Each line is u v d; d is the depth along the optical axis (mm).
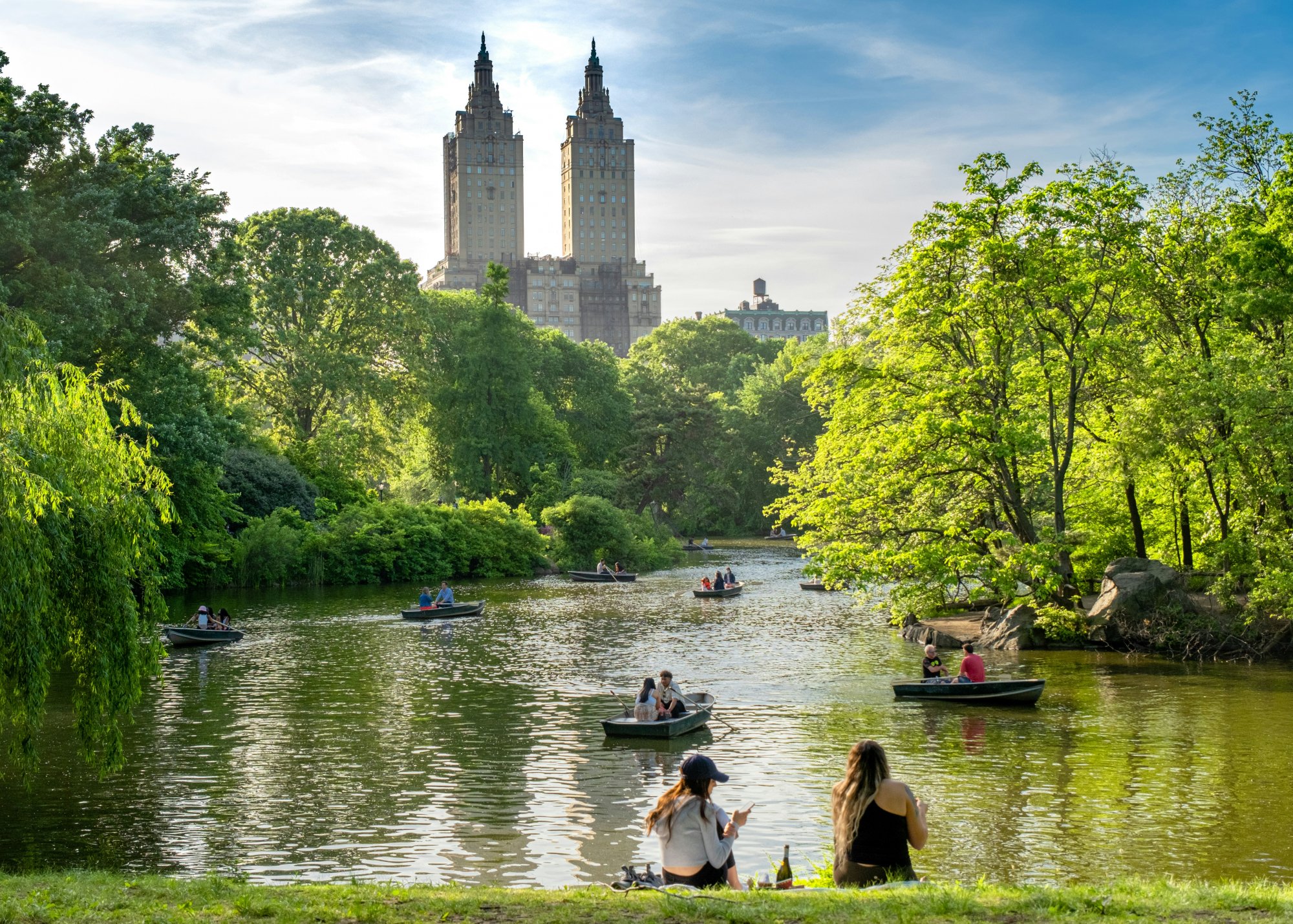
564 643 36156
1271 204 33812
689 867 9930
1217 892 9445
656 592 56375
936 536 36000
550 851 15023
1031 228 33969
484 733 22516
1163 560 39719
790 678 29094
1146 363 33844
